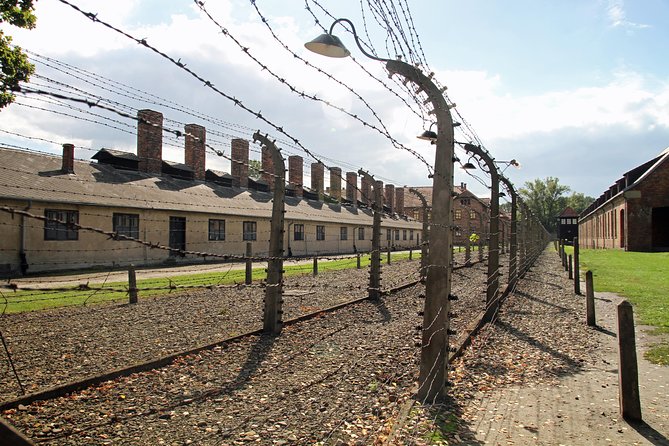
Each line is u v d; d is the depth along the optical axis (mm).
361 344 7461
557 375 6000
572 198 124875
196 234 27641
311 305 11445
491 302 9641
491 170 9672
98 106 2480
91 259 21984
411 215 76312
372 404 4848
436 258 4887
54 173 23062
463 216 48094
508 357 6879
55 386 5129
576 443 3965
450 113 4891
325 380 5617
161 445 3873
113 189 24500
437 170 4883
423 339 4965
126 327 8648
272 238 8219
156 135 30156
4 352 6840
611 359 6816
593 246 63031
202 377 5711
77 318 9531
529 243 23828
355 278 18656
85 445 3859
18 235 19312
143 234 24484
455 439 4008
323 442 3943
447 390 5207
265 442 3939
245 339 7738
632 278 18062
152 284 15102
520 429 4242
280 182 8195
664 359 6660
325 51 4609
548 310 11117
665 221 44875
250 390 5250
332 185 50719
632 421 4430
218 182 35531
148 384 5434
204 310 10547
